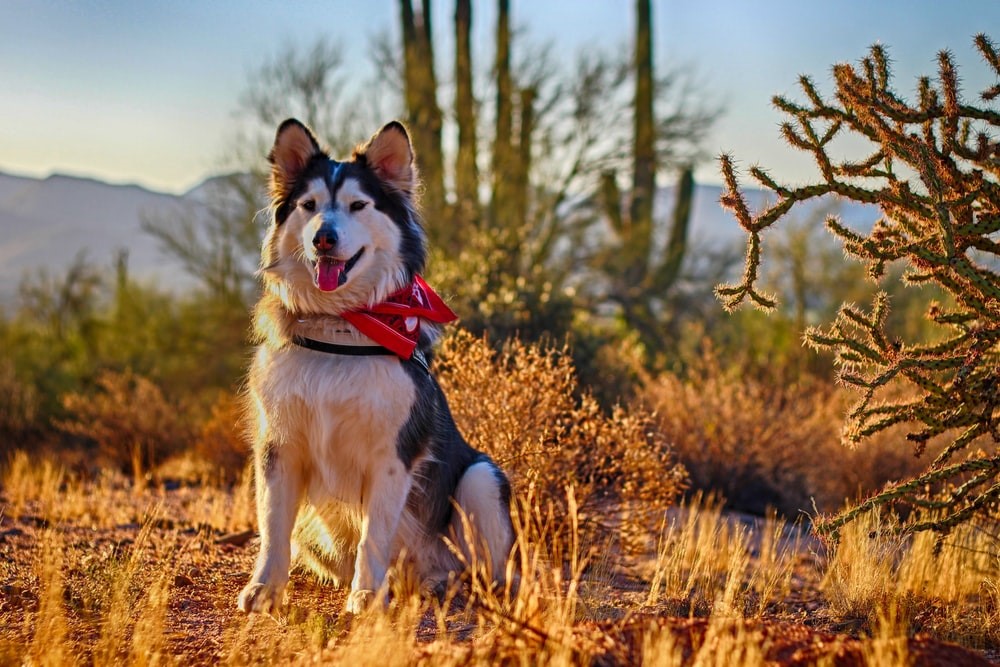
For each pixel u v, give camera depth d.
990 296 4.67
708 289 21.36
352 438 5.02
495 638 3.85
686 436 9.55
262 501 5.10
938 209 4.67
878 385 4.96
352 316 5.00
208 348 19.17
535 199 19.91
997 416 5.04
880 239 5.46
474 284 11.98
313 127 18.44
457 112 19.83
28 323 21.25
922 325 13.97
